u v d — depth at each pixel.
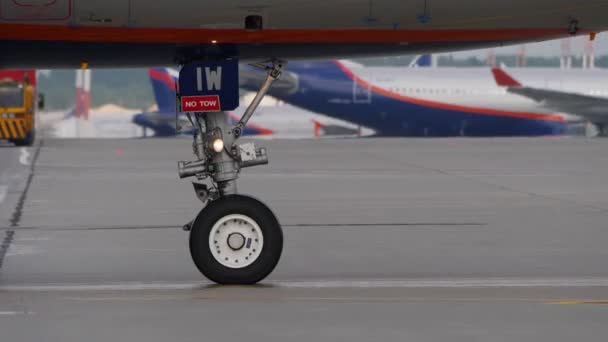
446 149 167.75
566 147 174.62
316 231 65.00
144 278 46.56
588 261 52.16
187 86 43.88
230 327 34.72
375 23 43.28
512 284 44.62
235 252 43.03
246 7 42.16
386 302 39.56
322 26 43.19
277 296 41.00
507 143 188.25
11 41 42.81
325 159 141.50
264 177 110.19
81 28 42.38
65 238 61.44
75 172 116.44
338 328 34.56
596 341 32.66
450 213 76.00
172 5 42.00
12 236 62.44
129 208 79.38
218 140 43.38
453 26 43.94
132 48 43.59
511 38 45.16
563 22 44.31
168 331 34.09
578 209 78.94
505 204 82.81
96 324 35.25
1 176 110.81
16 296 41.31
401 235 63.00
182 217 72.94
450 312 37.41
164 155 149.25
